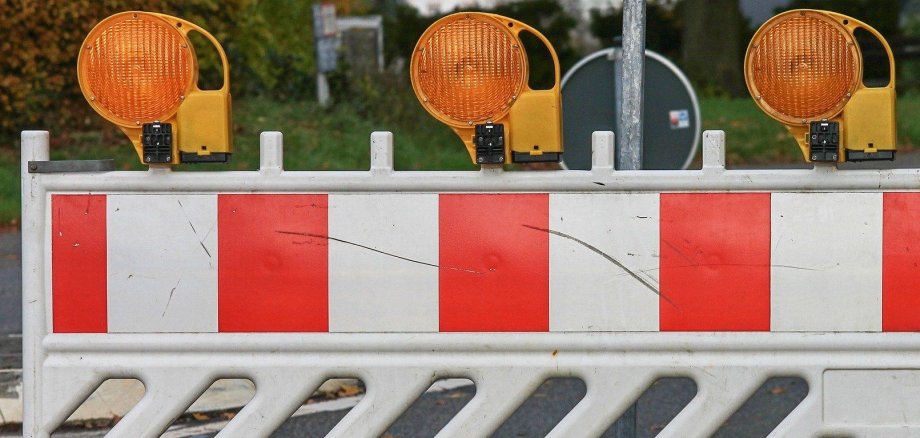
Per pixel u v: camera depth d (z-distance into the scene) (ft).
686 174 38.27
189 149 38.42
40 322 39.22
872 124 37.32
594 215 38.50
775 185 38.17
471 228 38.60
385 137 38.65
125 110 38.40
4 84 186.60
